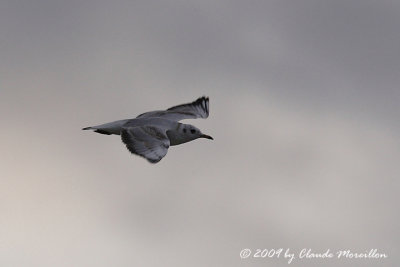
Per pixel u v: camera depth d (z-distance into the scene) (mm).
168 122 21859
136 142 20500
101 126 21203
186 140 22109
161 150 20297
